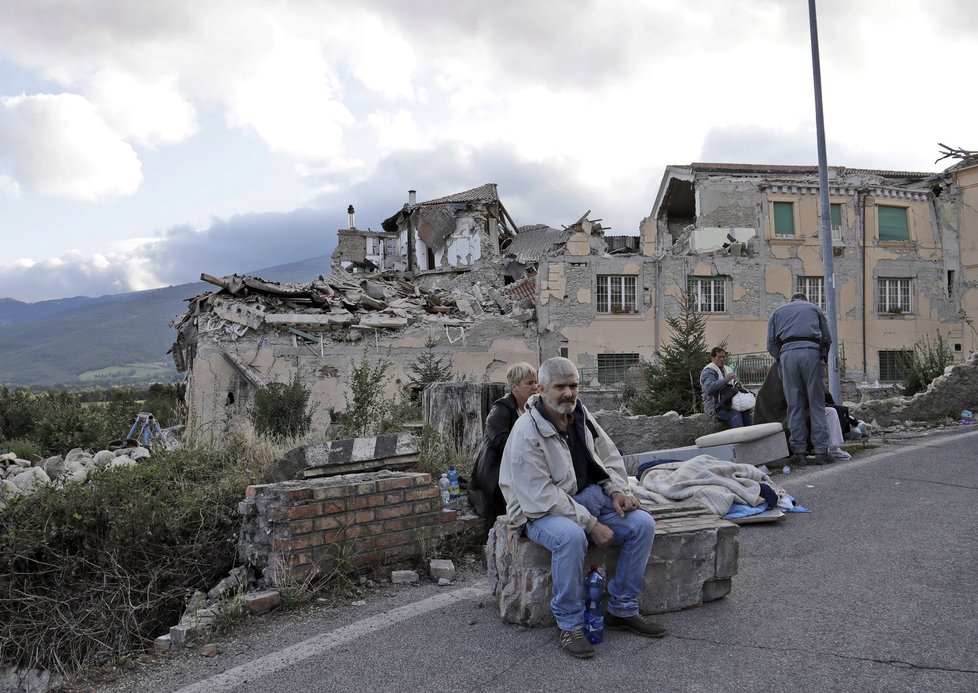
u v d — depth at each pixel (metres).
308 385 23.34
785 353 8.49
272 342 23.23
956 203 33.69
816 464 8.30
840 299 32.22
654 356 29.81
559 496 3.76
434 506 5.48
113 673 3.83
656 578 4.02
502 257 40.66
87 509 5.25
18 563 4.95
